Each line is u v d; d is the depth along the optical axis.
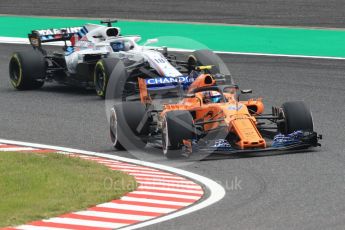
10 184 38.12
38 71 67.62
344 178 38.81
